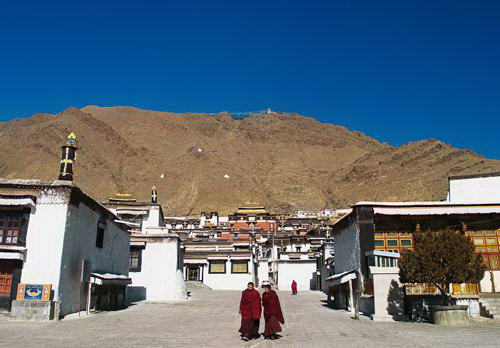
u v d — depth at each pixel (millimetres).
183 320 16672
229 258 45062
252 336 11875
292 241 64000
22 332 12680
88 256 19266
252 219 103875
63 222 16547
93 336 12148
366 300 19047
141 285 28547
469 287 19016
